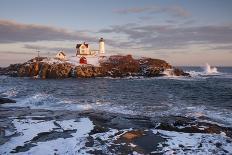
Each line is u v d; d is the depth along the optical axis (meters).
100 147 15.02
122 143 15.73
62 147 14.98
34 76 85.06
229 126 20.16
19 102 31.72
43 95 37.09
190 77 85.31
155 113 25.62
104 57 99.44
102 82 65.00
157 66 91.56
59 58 96.81
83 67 85.19
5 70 97.69
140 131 18.14
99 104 31.05
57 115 23.78
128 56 99.75
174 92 43.66
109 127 19.91
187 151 14.39
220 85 56.56
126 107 29.11
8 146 15.11
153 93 42.28
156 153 14.20
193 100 34.69
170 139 16.48
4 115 23.89
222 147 14.94
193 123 19.95
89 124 20.09
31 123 20.39
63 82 65.19
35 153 14.04
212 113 25.33
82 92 43.38
